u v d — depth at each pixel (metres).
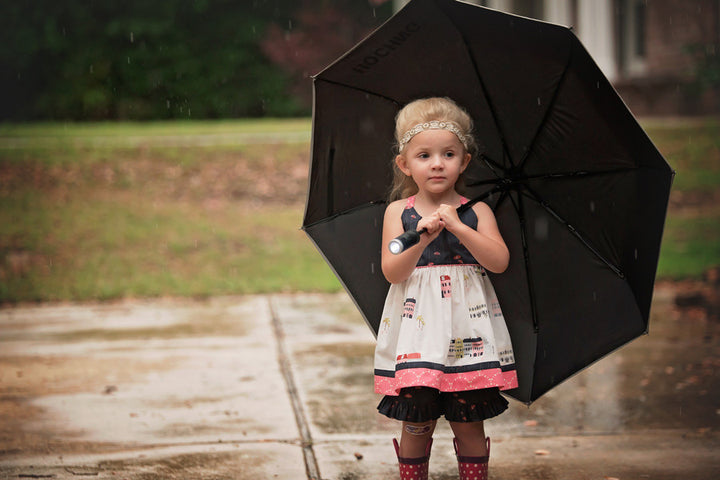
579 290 3.69
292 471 4.27
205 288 10.34
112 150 16.47
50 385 6.09
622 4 22.73
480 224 3.50
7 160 15.71
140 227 12.91
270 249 12.07
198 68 26.86
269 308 9.32
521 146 3.61
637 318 3.63
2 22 25.80
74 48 26.14
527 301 3.74
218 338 7.75
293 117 27.38
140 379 6.25
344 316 8.80
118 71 26.38
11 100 25.78
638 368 6.30
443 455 4.50
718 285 9.66
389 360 3.44
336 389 5.91
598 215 3.57
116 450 4.62
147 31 26.47
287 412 5.35
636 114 20.52
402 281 3.40
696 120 18.70
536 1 24.36
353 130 3.62
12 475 4.23
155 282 10.58
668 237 12.18
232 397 5.72
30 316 9.05
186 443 4.74
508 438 4.79
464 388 3.30
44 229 12.67
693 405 5.36
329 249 3.69
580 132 3.43
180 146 16.73
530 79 3.39
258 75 27.28
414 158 3.41
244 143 16.92
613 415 5.19
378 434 4.89
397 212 3.53
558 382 3.76
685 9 20.12
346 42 28.05
